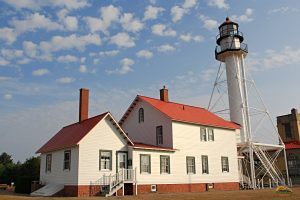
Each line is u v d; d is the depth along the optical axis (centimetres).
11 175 5247
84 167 2670
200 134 3609
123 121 3984
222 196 2486
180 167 3306
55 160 3041
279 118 6419
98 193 2695
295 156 5172
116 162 2878
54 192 2728
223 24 4516
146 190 2961
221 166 3741
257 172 4794
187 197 2384
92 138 2769
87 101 3275
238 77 4300
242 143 4025
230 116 4306
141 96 3759
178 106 3919
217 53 4512
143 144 3288
